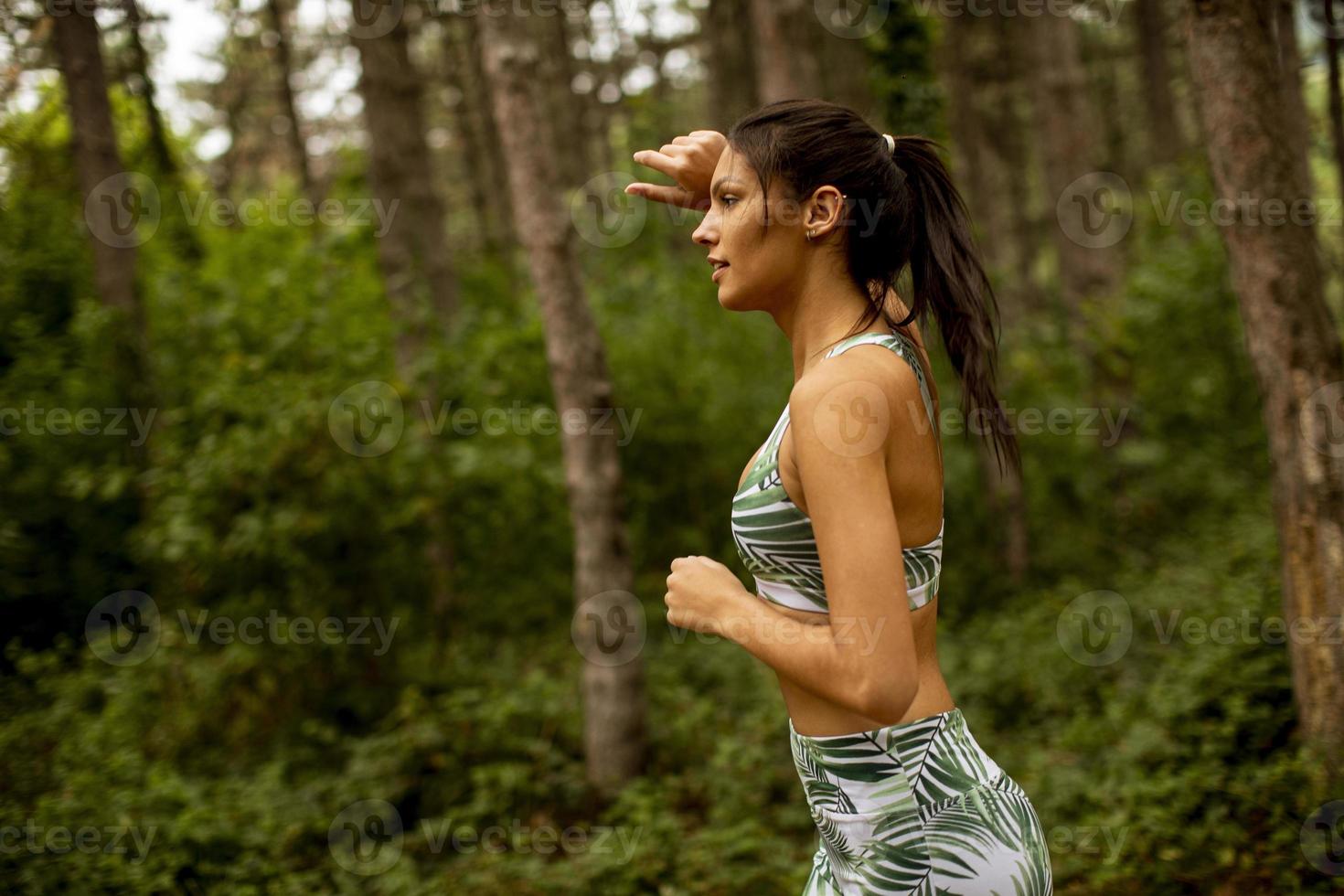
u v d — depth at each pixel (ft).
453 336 23.57
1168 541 24.82
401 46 26.78
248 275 21.36
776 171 4.90
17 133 20.44
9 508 18.29
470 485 19.06
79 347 19.74
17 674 16.35
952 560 23.97
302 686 16.85
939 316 5.46
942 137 18.61
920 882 4.74
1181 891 10.65
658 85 43.24
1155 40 36.60
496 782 15.40
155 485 16.96
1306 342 10.64
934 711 4.88
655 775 15.76
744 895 12.04
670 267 27.89
